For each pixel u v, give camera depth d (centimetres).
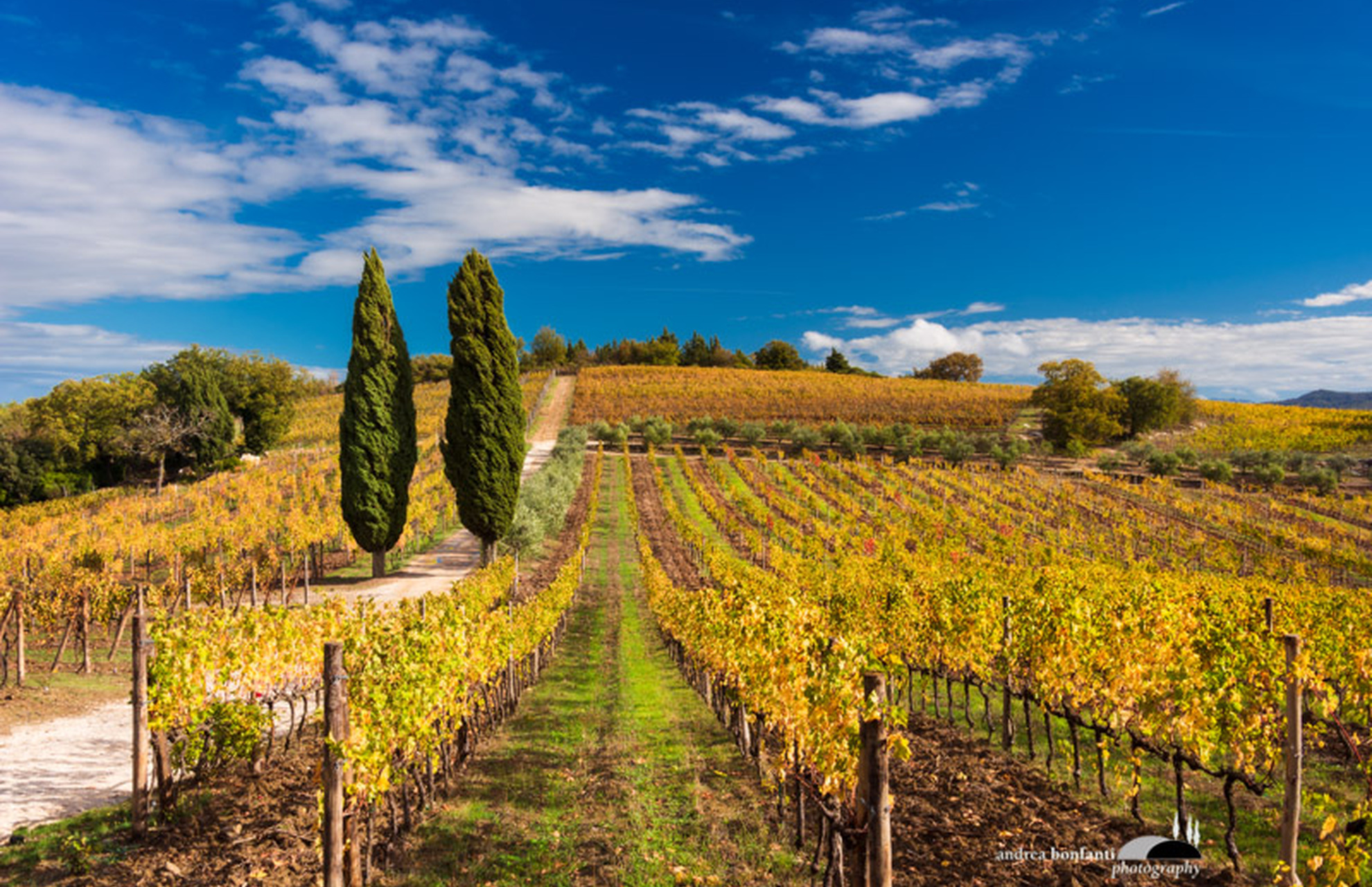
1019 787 780
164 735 696
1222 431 6500
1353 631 1134
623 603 2214
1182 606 1090
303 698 939
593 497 3656
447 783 805
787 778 706
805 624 838
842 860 560
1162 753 698
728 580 1747
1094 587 1455
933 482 4566
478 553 2820
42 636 1565
